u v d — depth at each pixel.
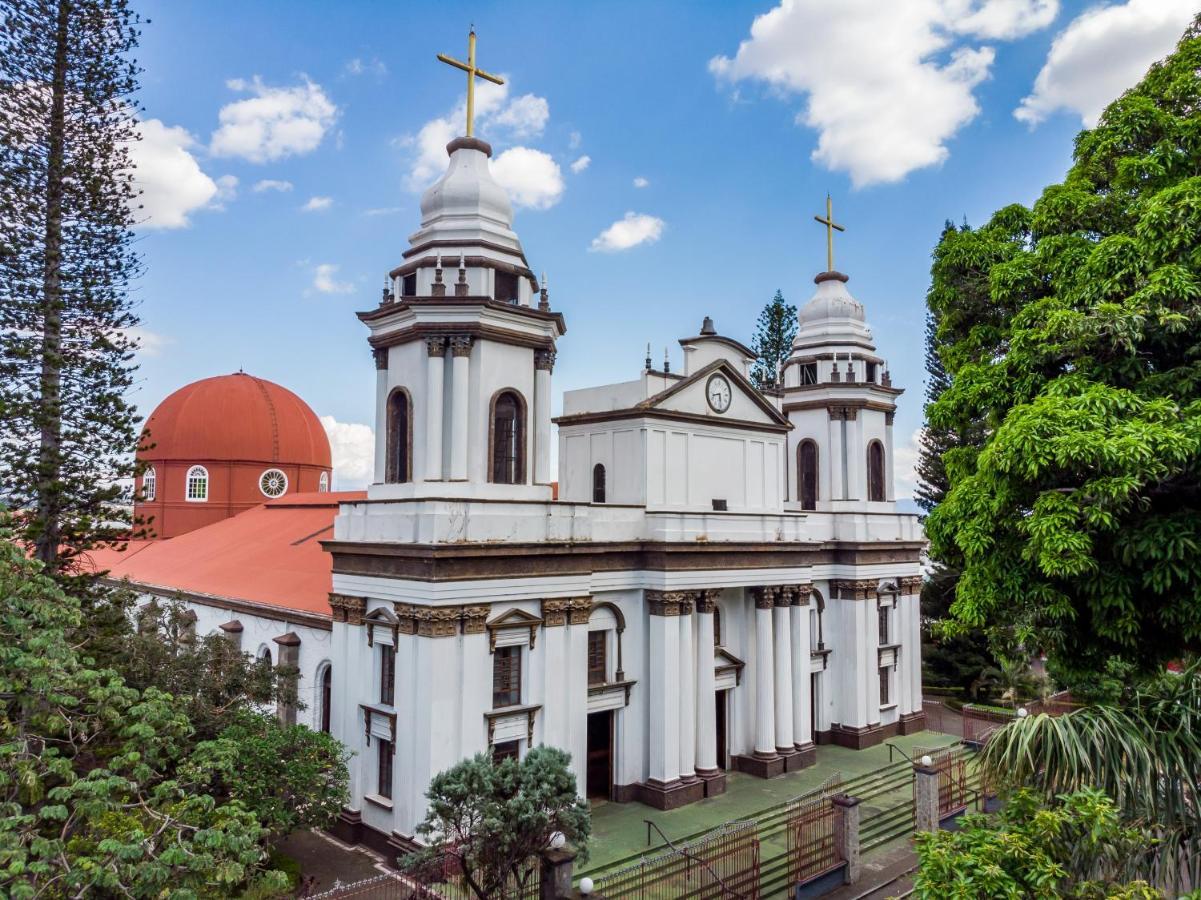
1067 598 14.69
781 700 32.62
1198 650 14.52
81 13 26.14
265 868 21.98
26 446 25.78
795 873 23.00
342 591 26.27
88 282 26.97
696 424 32.53
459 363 25.44
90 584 26.50
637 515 29.77
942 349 21.61
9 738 14.02
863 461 38.84
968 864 10.87
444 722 23.08
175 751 15.34
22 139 26.14
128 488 27.58
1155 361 15.55
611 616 28.83
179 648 27.47
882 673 38.72
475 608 23.83
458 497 24.59
